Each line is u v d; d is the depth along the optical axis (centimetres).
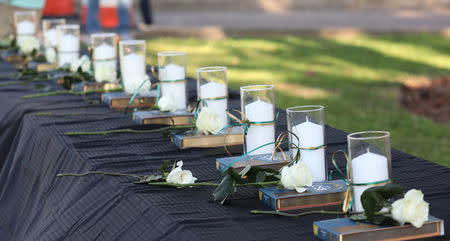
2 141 248
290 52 977
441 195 146
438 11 1430
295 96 657
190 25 1165
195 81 303
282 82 739
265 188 142
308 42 1081
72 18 1030
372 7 1455
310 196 137
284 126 198
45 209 182
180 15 1337
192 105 219
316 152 146
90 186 165
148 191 152
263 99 166
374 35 1151
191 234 126
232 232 126
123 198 151
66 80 272
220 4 1441
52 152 199
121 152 186
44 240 165
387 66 855
